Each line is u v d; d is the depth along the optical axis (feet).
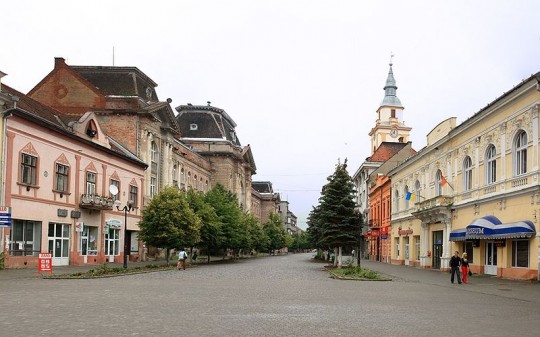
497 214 102.01
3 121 106.22
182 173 239.91
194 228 144.25
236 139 338.95
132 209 172.04
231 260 222.89
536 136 87.35
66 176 132.16
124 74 189.67
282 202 646.33
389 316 43.39
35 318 39.14
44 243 121.29
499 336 34.19
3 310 43.55
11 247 110.42
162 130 201.87
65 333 32.86
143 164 179.01
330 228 150.10
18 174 111.45
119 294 58.59
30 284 72.49
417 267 154.30
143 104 187.11
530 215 88.43
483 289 74.74
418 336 33.81
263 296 59.21
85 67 188.96
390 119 360.48
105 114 179.32
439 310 48.37
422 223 147.33
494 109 102.78
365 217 272.51
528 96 90.07
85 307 46.14
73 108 178.60
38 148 119.03
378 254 228.84
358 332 35.06
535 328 37.86
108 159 154.92
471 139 116.47
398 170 185.88
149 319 39.24
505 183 98.53
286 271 124.77
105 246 153.89
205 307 47.32
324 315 43.39
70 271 104.32
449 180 131.34
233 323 37.91
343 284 82.43
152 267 127.54
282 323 38.42
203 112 310.86
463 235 112.78
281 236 373.81
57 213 126.93
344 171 152.35
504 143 99.71
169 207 142.72
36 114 127.54
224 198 213.46
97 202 140.46
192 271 119.75
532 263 87.25
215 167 301.22
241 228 217.97
